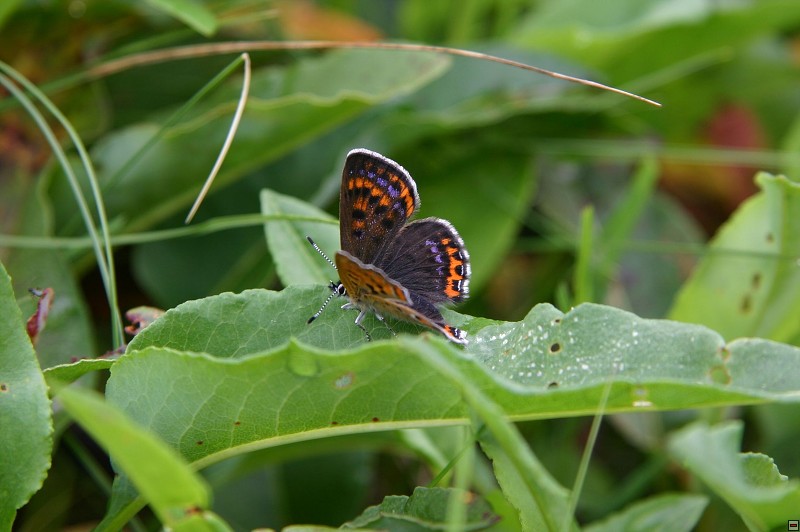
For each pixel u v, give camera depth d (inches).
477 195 17.4
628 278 17.4
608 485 16.6
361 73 16.6
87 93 16.7
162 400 14.1
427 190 17.4
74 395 13.1
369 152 15.0
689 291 15.9
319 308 14.5
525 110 17.3
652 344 14.1
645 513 15.1
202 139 16.2
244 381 14.0
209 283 16.6
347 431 14.2
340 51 16.7
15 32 16.6
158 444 13.3
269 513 16.1
